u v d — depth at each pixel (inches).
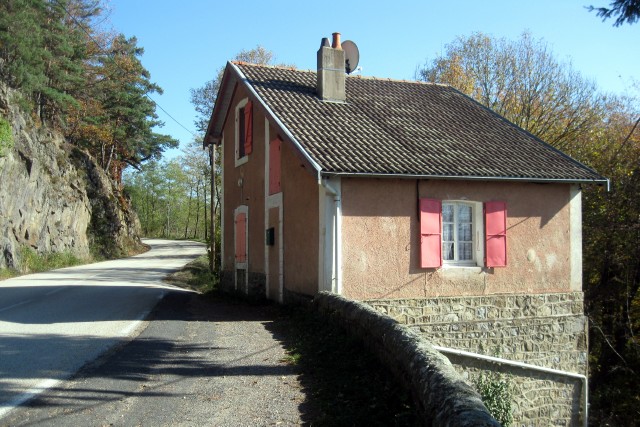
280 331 378.6
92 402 218.8
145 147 1984.5
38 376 251.0
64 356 291.6
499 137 550.3
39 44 1283.2
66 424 194.1
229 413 211.6
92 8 1696.6
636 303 665.0
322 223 422.3
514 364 451.2
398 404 217.6
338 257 420.5
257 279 576.4
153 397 227.9
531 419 461.7
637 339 647.8
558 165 504.1
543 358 483.8
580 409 485.7
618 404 616.1
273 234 530.3
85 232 1451.8
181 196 3090.6
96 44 1689.2
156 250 2028.8
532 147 540.1
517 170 473.7
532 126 1057.5
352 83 614.5
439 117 573.3
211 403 223.0
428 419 181.0
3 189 959.0
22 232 1043.3
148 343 330.6
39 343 323.6
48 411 206.5
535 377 468.8
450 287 456.8
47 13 1373.0
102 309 475.5
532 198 488.4
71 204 1330.0
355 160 426.3
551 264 492.4
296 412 214.4
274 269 528.7
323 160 414.0
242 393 237.0
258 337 357.7
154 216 3159.5
